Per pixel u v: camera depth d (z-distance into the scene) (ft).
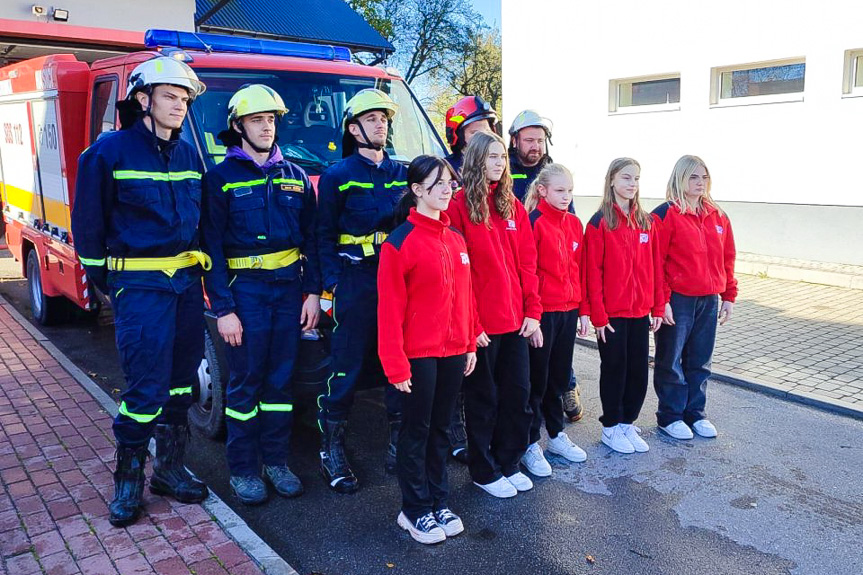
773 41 32.07
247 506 12.98
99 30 27.68
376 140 12.57
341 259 12.74
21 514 11.85
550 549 11.55
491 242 12.27
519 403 13.07
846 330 23.61
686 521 12.37
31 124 21.84
